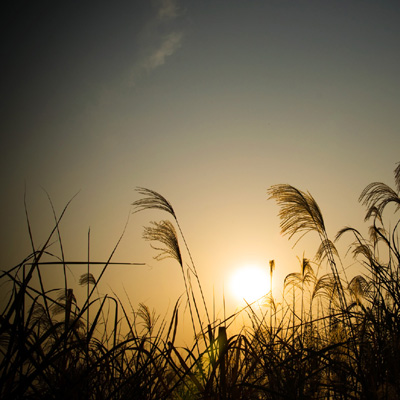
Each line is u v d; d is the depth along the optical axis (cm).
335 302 427
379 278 337
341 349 271
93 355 215
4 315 158
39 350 165
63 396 165
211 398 203
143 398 198
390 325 271
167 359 209
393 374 222
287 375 224
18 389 152
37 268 173
